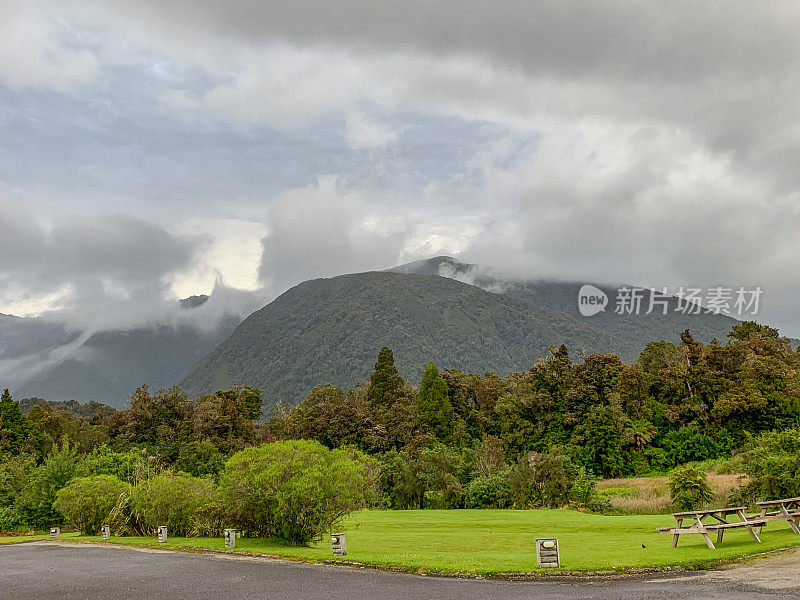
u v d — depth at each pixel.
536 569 14.75
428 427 84.56
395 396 100.06
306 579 14.78
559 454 48.34
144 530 28.48
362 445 81.81
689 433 71.81
